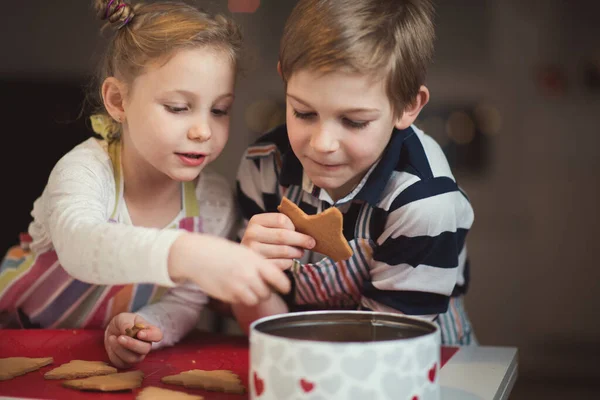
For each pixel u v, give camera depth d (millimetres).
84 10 2584
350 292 1082
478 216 2818
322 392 601
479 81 2785
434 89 2791
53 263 1141
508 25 2775
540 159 2809
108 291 1139
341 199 983
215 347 994
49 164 2439
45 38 2586
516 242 2801
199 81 948
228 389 766
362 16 848
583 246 2781
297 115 877
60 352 925
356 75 825
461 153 2812
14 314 1202
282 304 1097
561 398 2336
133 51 969
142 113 972
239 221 1189
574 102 2787
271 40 2709
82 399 732
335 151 858
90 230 789
